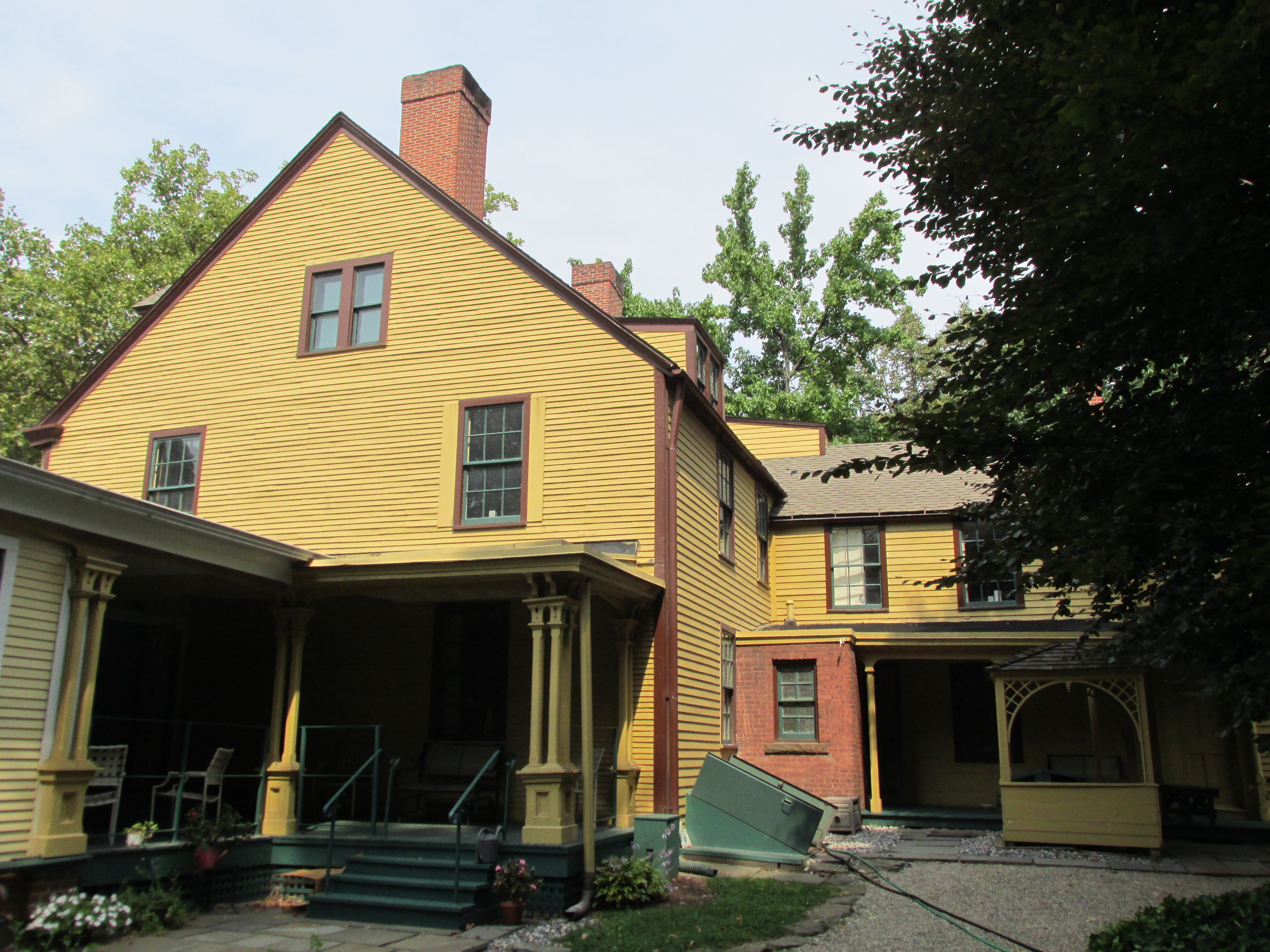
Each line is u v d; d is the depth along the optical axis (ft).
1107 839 41.45
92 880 27.91
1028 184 23.09
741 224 118.21
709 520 48.44
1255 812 48.24
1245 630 21.36
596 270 62.34
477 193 54.95
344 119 50.70
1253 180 16.76
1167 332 18.94
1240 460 18.53
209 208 99.86
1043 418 21.42
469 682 44.21
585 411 43.57
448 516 44.11
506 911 29.22
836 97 26.94
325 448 46.96
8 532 26.63
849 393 107.45
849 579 62.49
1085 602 58.03
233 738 46.42
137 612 43.16
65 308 88.02
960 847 42.96
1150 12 18.80
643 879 31.24
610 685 40.98
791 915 29.37
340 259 49.26
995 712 57.77
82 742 28.04
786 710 51.98
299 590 37.47
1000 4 23.09
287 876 33.60
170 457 49.80
